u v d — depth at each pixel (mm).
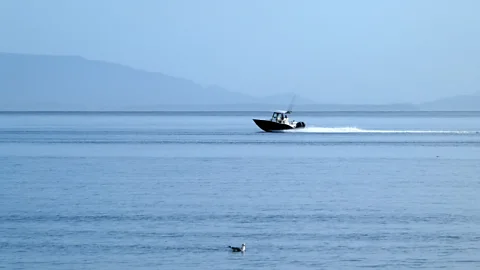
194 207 187000
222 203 193625
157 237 152125
